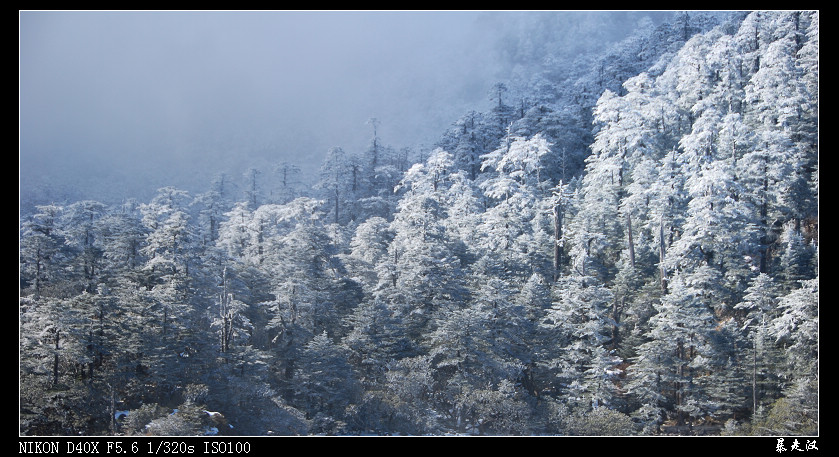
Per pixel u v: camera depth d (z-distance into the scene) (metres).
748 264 58.84
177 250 56.94
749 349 49.41
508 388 50.62
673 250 60.81
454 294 62.16
